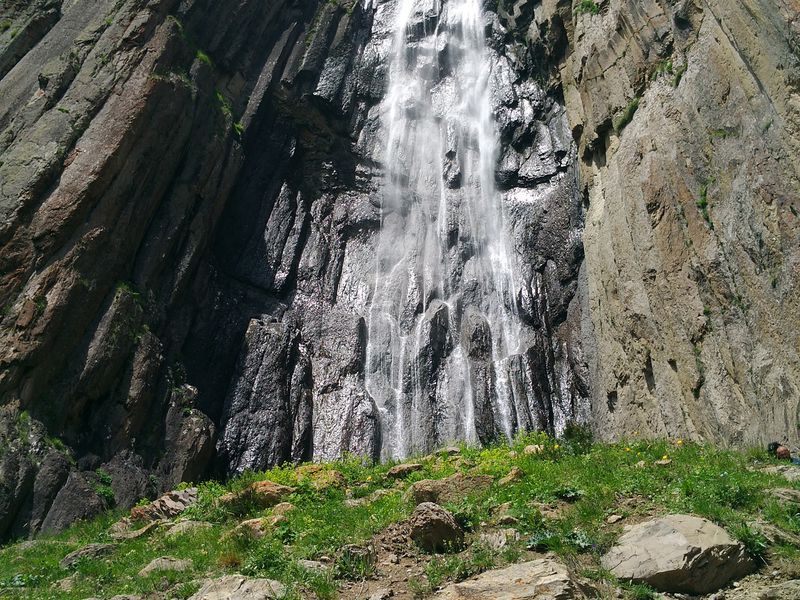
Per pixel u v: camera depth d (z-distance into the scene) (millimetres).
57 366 18312
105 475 18000
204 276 24375
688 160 16828
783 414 12242
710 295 15398
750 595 6105
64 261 19141
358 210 29250
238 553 8586
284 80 30250
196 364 22734
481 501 9078
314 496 11273
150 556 9695
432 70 33500
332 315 25969
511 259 27094
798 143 12750
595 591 6316
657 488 8586
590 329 23484
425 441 22797
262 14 30484
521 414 22688
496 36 33438
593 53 23969
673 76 18875
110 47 23500
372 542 8039
